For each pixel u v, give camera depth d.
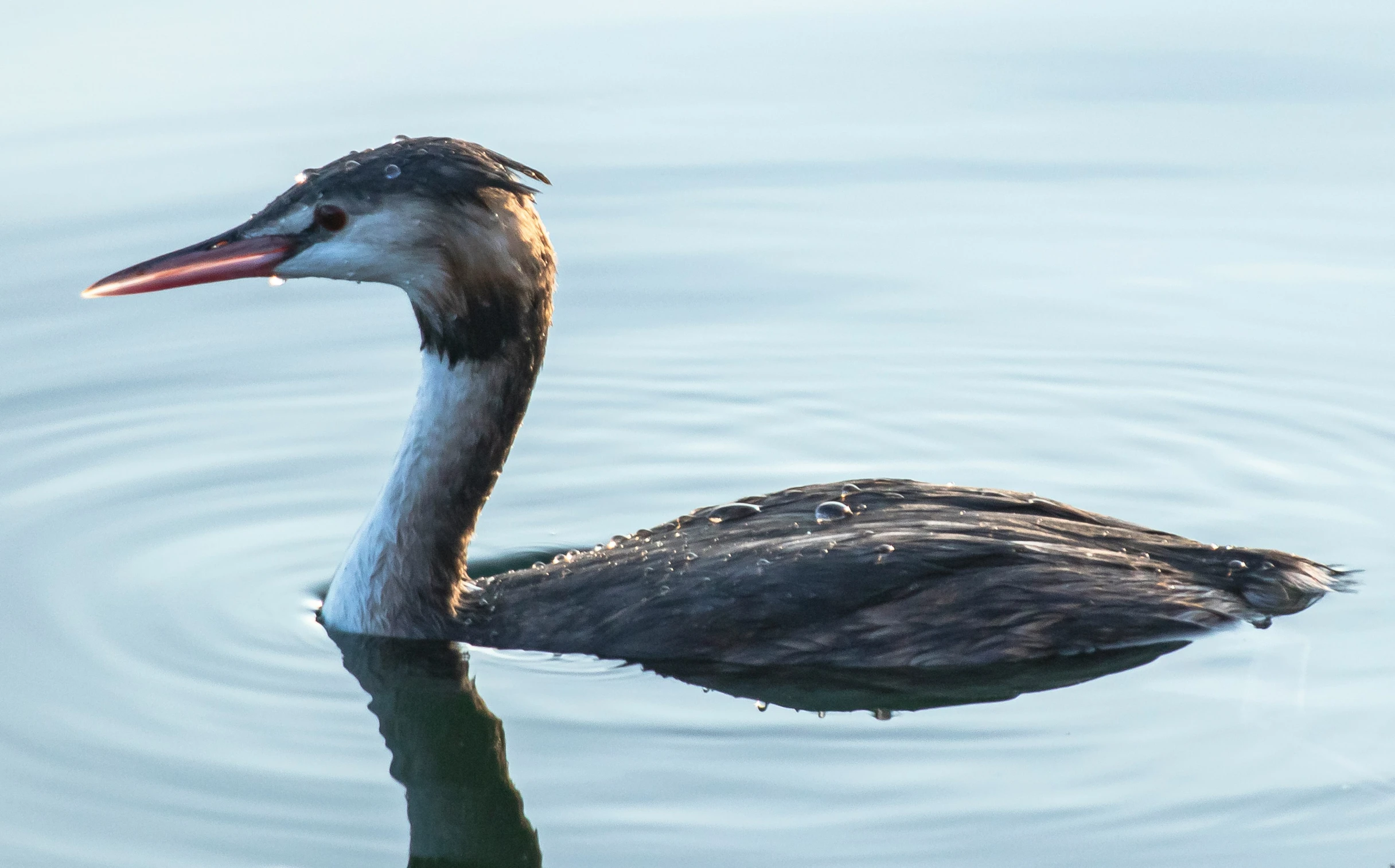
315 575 13.56
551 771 10.73
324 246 11.91
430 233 11.81
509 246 11.96
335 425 16.08
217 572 13.55
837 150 20.34
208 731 11.31
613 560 12.34
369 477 15.22
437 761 11.05
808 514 12.39
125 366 16.91
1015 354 17.20
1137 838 9.89
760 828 10.09
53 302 17.50
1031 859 9.73
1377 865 9.63
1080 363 17.02
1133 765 10.53
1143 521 14.28
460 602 12.38
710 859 9.81
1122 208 19.33
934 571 11.49
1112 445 15.69
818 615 11.45
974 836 9.94
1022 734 10.93
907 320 17.77
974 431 16.02
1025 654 11.38
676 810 10.30
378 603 12.34
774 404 16.59
